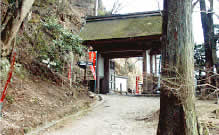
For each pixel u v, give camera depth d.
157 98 12.87
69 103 8.84
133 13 18.45
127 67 33.72
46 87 9.02
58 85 10.12
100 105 10.51
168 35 4.06
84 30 17.61
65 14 17.16
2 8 7.59
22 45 9.50
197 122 3.77
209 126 5.16
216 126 5.11
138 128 6.24
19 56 8.92
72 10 20.05
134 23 17.20
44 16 12.42
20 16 6.16
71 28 17.73
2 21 6.47
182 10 4.03
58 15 15.33
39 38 10.57
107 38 15.26
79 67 15.63
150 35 14.38
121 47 16.84
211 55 11.20
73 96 10.09
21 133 4.87
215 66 10.88
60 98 8.78
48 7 13.91
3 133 4.50
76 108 8.53
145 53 16.06
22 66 8.80
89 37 16.12
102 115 8.18
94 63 15.27
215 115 6.27
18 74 8.04
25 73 8.69
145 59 15.95
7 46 6.52
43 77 9.70
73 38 10.57
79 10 24.75
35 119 5.86
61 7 16.09
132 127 6.37
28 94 7.19
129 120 7.36
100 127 6.36
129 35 14.99
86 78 15.47
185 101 3.67
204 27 11.57
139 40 15.14
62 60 11.36
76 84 12.71
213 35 11.22
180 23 3.98
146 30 15.30
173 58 3.89
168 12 4.16
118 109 9.48
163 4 4.39
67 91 10.13
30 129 5.22
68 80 11.67
